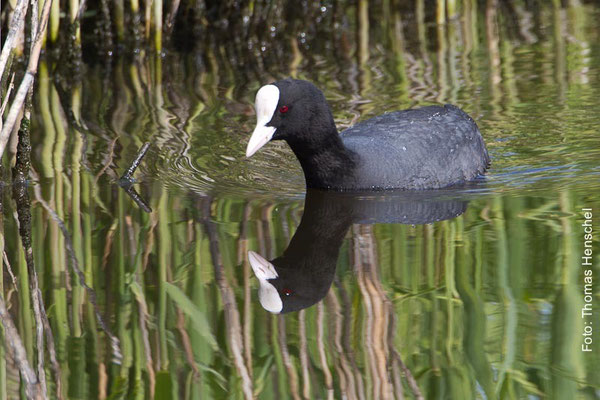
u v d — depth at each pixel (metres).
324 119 10.24
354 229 9.59
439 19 17.77
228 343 7.53
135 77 15.85
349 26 18.52
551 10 18.50
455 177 10.85
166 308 8.13
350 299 8.16
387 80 14.99
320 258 8.94
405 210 10.05
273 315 7.93
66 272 8.85
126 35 17.23
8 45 9.86
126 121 13.38
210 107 13.96
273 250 9.11
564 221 9.51
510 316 7.86
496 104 13.46
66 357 7.45
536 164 11.23
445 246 9.06
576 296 8.09
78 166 11.58
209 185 10.97
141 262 8.96
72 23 15.99
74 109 14.05
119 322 7.93
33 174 11.31
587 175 10.72
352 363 7.23
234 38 18.09
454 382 6.98
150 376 7.16
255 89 14.85
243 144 12.36
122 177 11.13
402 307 8.00
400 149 10.71
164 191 10.77
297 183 11.05
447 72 15.21
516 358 7.30
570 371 7.15
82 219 9.99
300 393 6.87
